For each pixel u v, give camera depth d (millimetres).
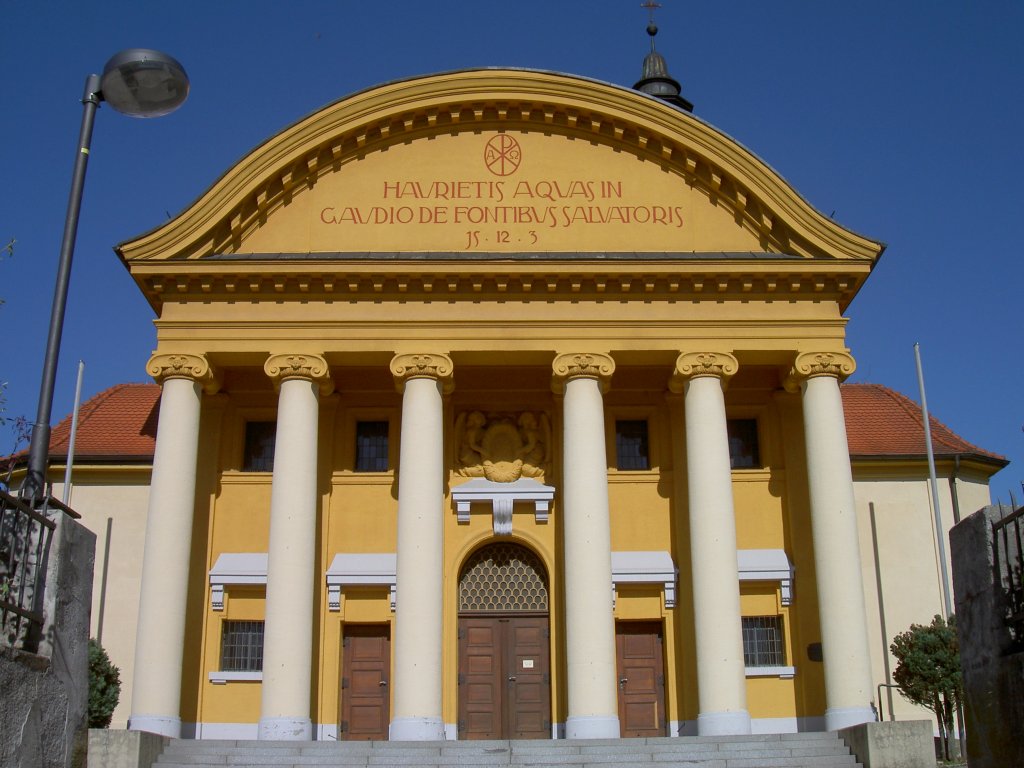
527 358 24875
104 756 18328
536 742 20312
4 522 9672
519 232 25625
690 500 24062
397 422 26922
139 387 34625
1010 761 10438
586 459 23828
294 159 25438
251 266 24312
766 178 25422
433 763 19312
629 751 20078
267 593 23016
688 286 24938
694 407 24391
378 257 24453
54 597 9820
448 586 25812
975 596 11164
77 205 11828
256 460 27062
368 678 25469
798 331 24891
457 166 26047
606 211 25844
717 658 22828
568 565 23359
